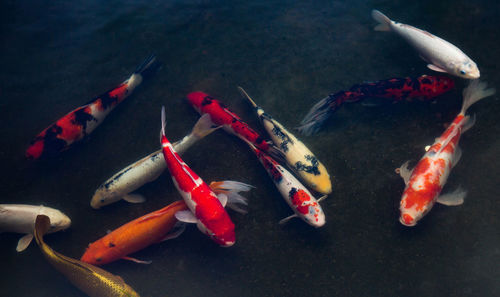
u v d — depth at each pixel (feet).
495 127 10.29
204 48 11.42
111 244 9.71
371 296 9.65
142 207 10.28
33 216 9.98
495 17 11.07
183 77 11.18
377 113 10.61
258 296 9.75
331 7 11.54
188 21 11.71
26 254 10.07
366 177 10.21
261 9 11.70
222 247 10.00
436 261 9.73
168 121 10.85
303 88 10.90
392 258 9.79
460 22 11.10
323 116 10.53
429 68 10.77
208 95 10.78
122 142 10.74
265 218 10.11
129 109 10.98
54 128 10.43
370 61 11.00
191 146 10.62
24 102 11.10
